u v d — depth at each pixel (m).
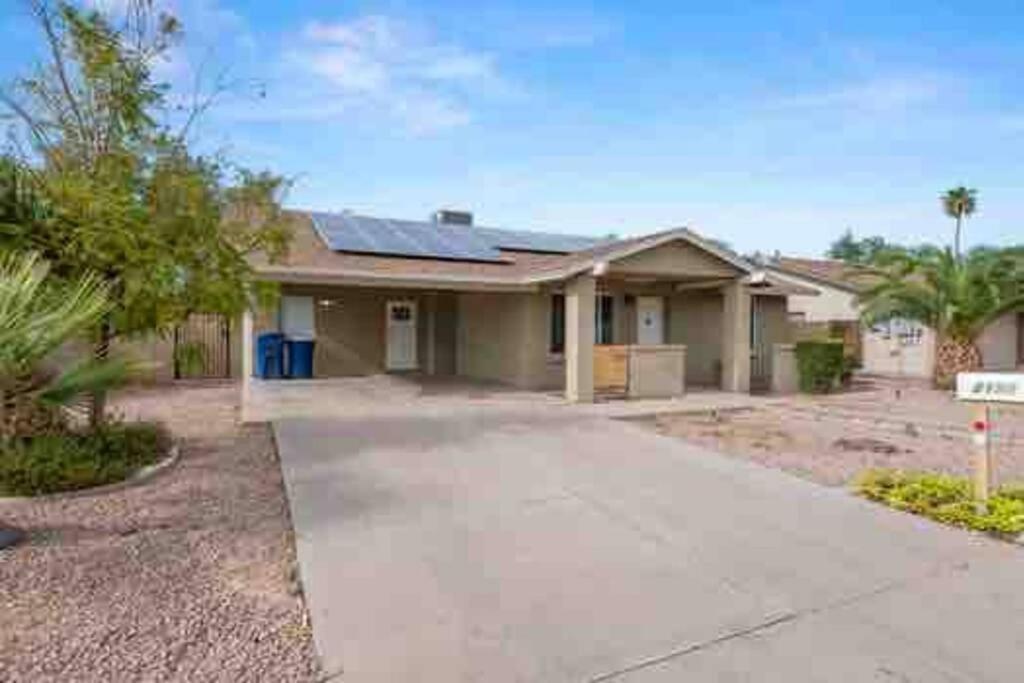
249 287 7.66
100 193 6.09
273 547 4.31
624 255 11.55
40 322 4.38
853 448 8.05
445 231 16.95
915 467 7.05
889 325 20.67
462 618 3.29
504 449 7.48
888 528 4.84
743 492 5.80
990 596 3.65
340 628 3.16
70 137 6.92
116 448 6.20
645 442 8.00
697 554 4.27
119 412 9.30
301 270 10.66
